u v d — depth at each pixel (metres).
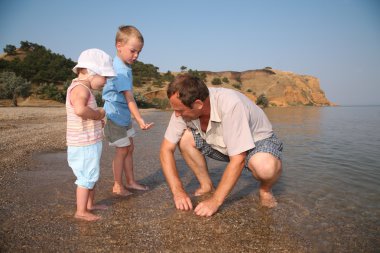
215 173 3.92
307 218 2.49
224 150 2.78
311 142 6.77
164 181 3.50
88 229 2.21
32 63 48.66
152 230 2.24
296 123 12.86
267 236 2.18
